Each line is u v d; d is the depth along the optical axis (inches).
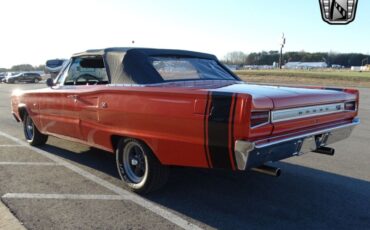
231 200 172.7
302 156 255.4
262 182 198.2
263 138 139.1
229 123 133.8
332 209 163.6
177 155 154.0
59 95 219.9
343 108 185.9
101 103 183.9
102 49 200.7
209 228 143.9
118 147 183.6
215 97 138.2
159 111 155.4
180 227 144.6
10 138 310.7
